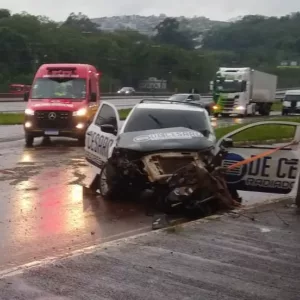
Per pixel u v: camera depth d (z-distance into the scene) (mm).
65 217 8359
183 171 8492
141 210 8961
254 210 8172
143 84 104875
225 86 41750
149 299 4734
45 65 20969
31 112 18844
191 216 8547
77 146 18906
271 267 5637
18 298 4676
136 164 9008
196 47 163500
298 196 8391
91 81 20344
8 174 12320
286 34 154250
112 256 5871
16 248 6691
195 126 10273
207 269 5531
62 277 5203
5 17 102062
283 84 117062
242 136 18328
